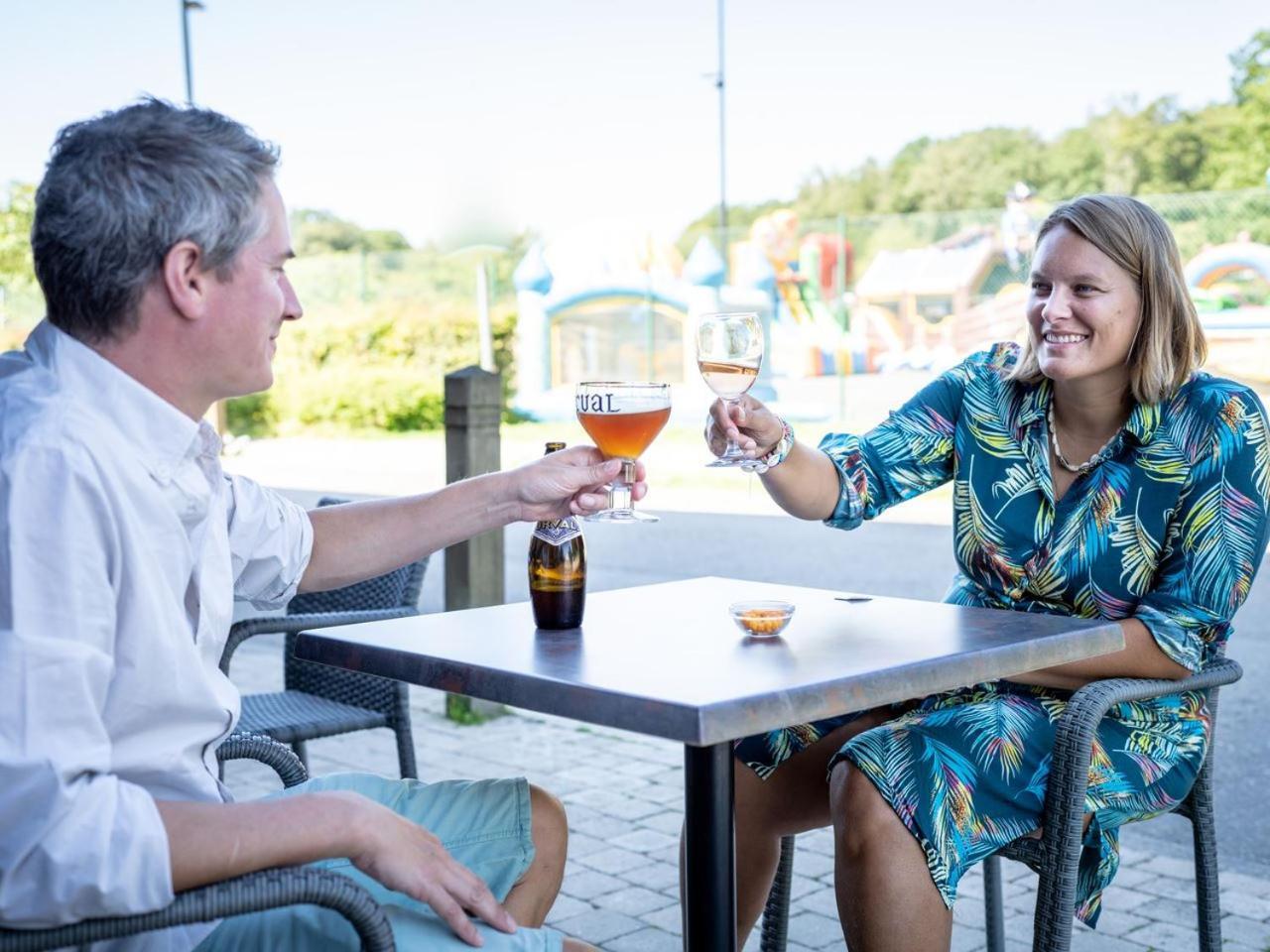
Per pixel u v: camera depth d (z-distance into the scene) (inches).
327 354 832.3
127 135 60.3
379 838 59.5
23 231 1010.7
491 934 62.6
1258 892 129.5
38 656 53.4
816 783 94.7
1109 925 122.0
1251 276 649.6
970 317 733.9
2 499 55.0
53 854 52.1
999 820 82.4
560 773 171.6
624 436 79.4
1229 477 89.9
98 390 61.1
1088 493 95.1
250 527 79.2
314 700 128.9
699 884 71.3
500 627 81.1
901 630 77.8
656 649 73.0
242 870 56.5
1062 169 1248.2
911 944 78.9
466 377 183.6
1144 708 90.7
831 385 750.5
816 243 773.3
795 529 419.8
